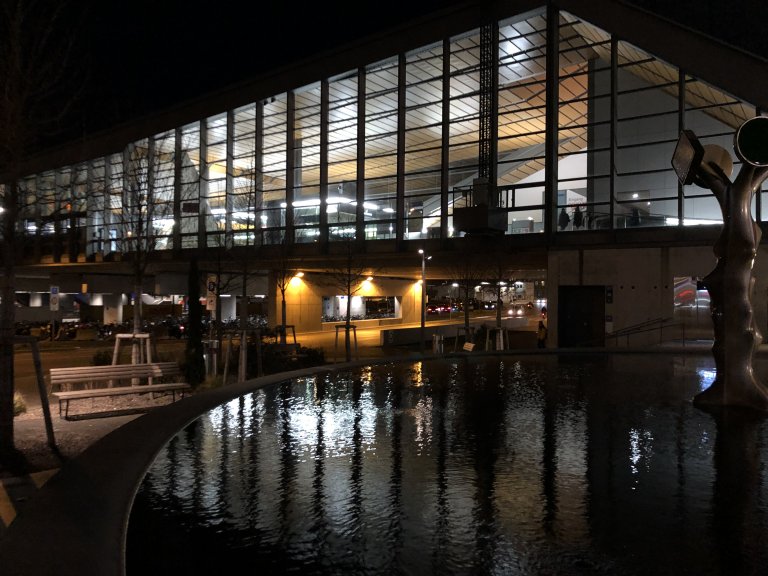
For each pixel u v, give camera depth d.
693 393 11.66
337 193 33.53
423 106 30.52
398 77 30.59
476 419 9.21
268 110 36.06
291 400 10.83
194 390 14.13
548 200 26.22
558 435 8.16
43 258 46.72
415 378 13.82
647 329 23.48
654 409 10.05
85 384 15.63
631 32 24.58
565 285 25.11
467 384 12.87
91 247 43.12
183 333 35.59
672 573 4.05
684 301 23.02
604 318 24.48
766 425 8.78
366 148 32.88
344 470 6.48
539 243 26.06
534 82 27.19
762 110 22.22
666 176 24.91
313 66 33.22
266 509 5.28
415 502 5.47
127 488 5.34
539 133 27.81
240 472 6.37
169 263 39.31
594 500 5.54
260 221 34.97
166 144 40.22
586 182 26.30
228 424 8.76
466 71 28.89
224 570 4.09
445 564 4.19
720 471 6.48
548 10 26.30
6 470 7.54
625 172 25.80
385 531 4.79
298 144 35.19
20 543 4.02
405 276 46.72
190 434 8.11
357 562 4.22
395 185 31.61
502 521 5.00
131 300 50.25
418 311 55.94
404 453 7.20
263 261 34.78
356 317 53.12
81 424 10.23
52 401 12.96
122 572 3.63
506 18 27.23
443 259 30.89
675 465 6.72
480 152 27.67
